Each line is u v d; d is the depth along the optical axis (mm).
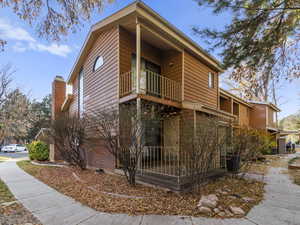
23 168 8781
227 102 13047
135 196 4227
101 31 7926
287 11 4031
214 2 3979
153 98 6316
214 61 9797
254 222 3111
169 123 7922
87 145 8039
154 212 3447
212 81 10414
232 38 4355
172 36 7246
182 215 3336
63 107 12820
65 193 4684
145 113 5410
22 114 19516
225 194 4469
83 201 4070
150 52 8289
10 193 4762
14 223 3117
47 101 32375
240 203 3945
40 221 3188
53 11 4113
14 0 3742
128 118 5152
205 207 3516
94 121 6648
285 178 6426
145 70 7465
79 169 8023
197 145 4465
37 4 3932
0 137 20109
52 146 11781
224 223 3066
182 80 7953
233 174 6570
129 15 6273
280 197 4387
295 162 10469
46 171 7805
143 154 6211
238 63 4613
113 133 5520
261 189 5043
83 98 9742
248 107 16328
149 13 6273
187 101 7438
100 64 8156
